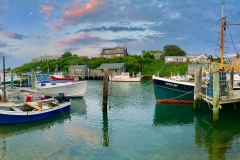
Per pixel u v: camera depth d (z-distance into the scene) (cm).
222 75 1625
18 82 3359
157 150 1145
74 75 6894
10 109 1655
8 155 1103
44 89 2553
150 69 7619
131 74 7269
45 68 8944
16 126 1559
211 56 2264
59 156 1085
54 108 1769
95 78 7119
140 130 1479
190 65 6750
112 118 1786
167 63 7756
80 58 9356
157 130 1473
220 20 2188
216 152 1104
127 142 1262
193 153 1098
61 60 9731
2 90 1772
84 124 1628
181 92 2148
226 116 1739
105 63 7875
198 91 1916
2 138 1345
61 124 1628
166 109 2061
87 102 2525
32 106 1709
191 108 2069
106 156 1082
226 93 1614
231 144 1208
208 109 1998
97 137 1347
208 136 1344
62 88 2644
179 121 1684
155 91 2286
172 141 1271
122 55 9594
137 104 2364
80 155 1095
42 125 1603
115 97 2889
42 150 1159
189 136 1352
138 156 1080
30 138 1341
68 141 1284
